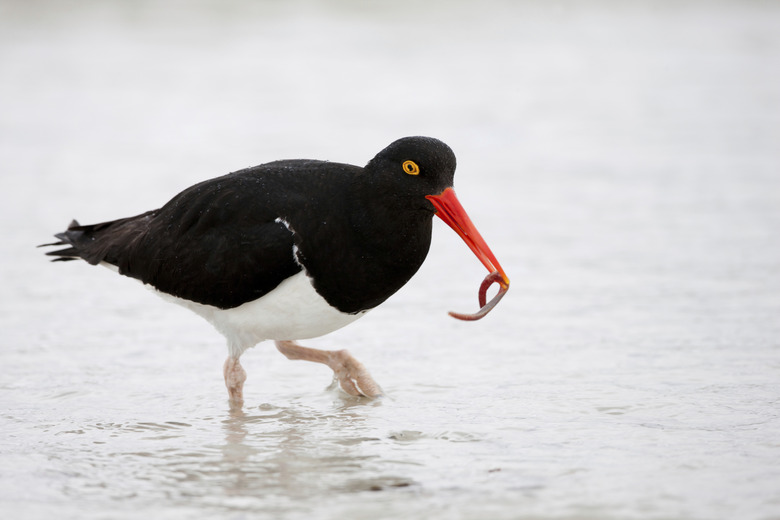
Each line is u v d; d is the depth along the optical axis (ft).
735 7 133.69
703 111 86.17
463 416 32.35
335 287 32.48
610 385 34.78
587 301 44.75
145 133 78.33
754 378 34.86
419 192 31.83
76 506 25.21
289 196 32.73
